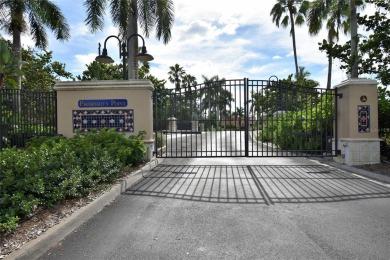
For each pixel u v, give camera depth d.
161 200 5.29
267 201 5.22
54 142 7.31
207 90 9.60
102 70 27.48
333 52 13.79
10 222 3.47
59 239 3.64
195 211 4.68
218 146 14.64
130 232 3.85
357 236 3.69
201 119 9.63
